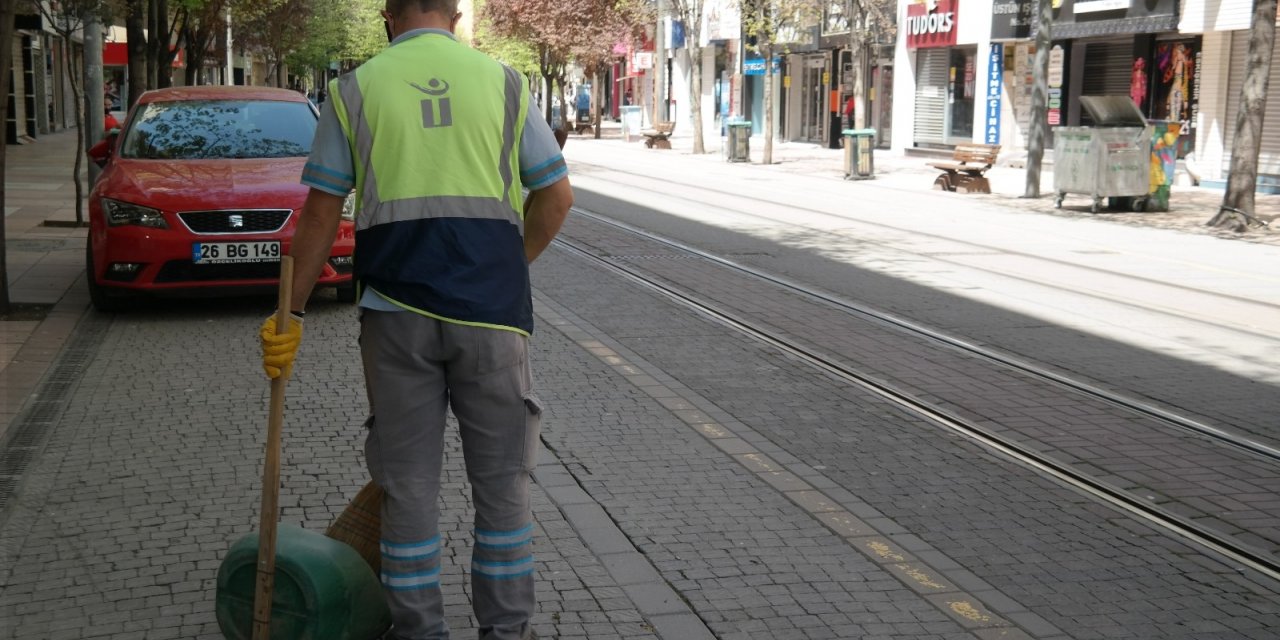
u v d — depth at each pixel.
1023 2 29.86
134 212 9.27
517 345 3.44
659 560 4.72
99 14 15.28
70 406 6.89
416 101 3.36
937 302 10.78
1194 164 24.42
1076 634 4.17
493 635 3.53
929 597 4.43
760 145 43.16
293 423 6.58
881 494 5.64
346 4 53.38
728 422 6.79
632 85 68.44
